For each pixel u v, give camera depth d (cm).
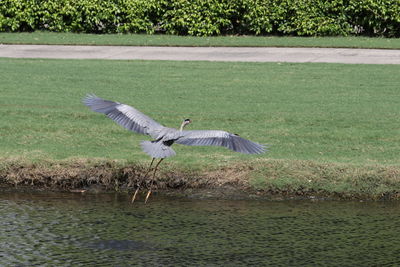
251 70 2523
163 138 757
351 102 2084
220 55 2814
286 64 2622
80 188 1508
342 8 3212
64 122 1862
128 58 2744
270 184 1470
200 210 1395
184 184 1489
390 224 1331
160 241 1245
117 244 1228
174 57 2769
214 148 1656
